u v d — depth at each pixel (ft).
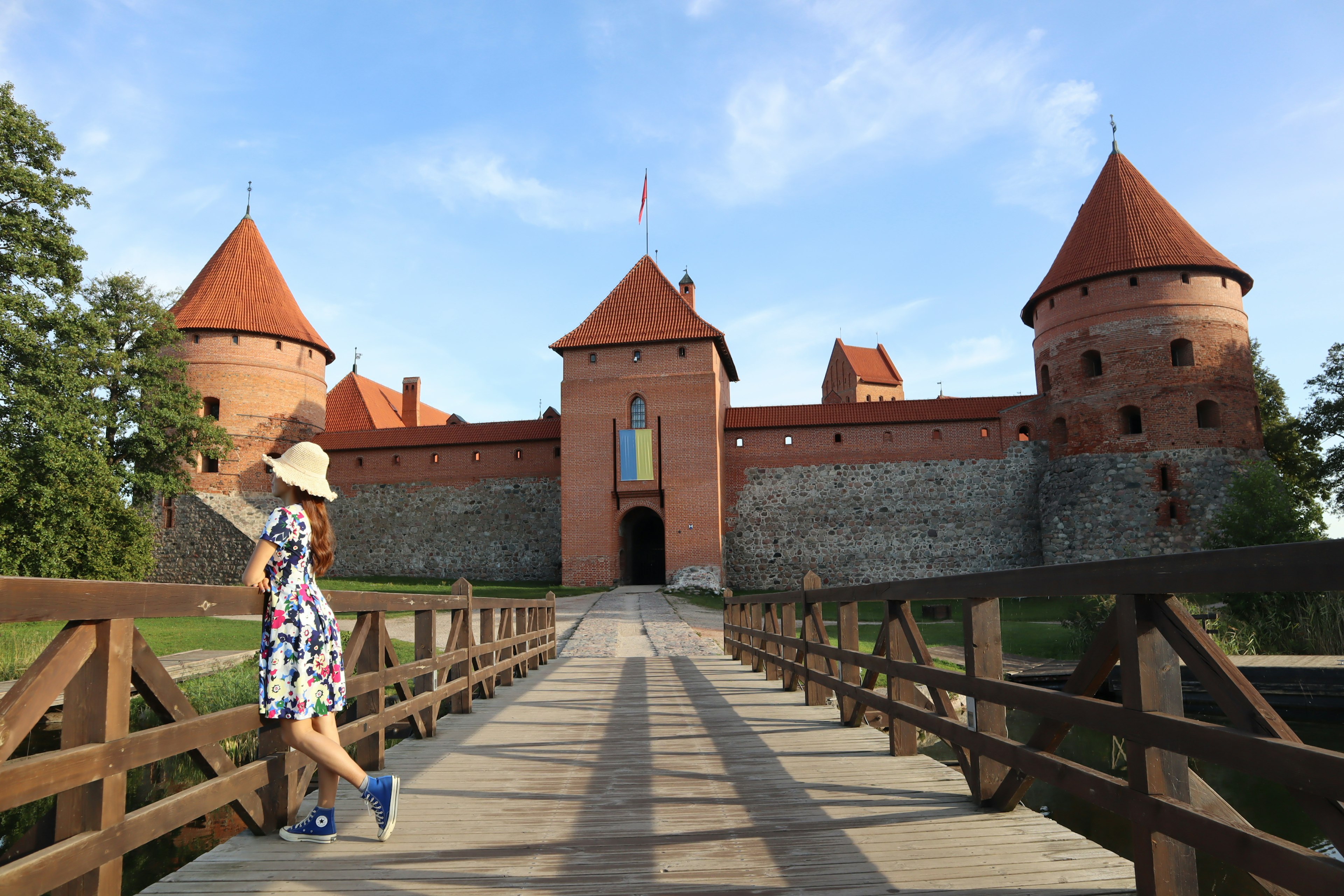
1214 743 7.54
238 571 108.37
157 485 92.58
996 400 114.32
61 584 7.67
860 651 22.07
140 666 9.69
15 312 71.31
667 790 16.02
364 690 16.37
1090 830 24.04
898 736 18.75
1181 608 8.36
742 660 44.60
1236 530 74.64
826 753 19.31
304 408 123.24
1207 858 21.27
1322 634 53.62
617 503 108.88
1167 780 8.80
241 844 12.67
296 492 12.59
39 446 68.90
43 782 7.63
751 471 117.19
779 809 14.39
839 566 112.98
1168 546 97.40
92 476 74.79
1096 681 10.42
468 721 24.85
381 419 150.20
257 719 12.38
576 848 12.42
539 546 118.21
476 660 28.81
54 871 7.75
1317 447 110.32
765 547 114.93
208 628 64.85
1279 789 28.55
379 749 17.48
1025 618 81.15
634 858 11.91
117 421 91.45
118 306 93.76
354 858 11.98
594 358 112.37
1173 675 8.87
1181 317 100.94
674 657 48.03
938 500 112.27
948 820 13.37
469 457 122.72
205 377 115.44
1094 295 105.40
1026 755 11.79
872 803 14.60
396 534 122.93
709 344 109.81
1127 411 102.94
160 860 20.57
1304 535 71.77
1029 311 118.11
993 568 109.40
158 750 9.61
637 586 108.58
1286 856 6.78
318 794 16.24
